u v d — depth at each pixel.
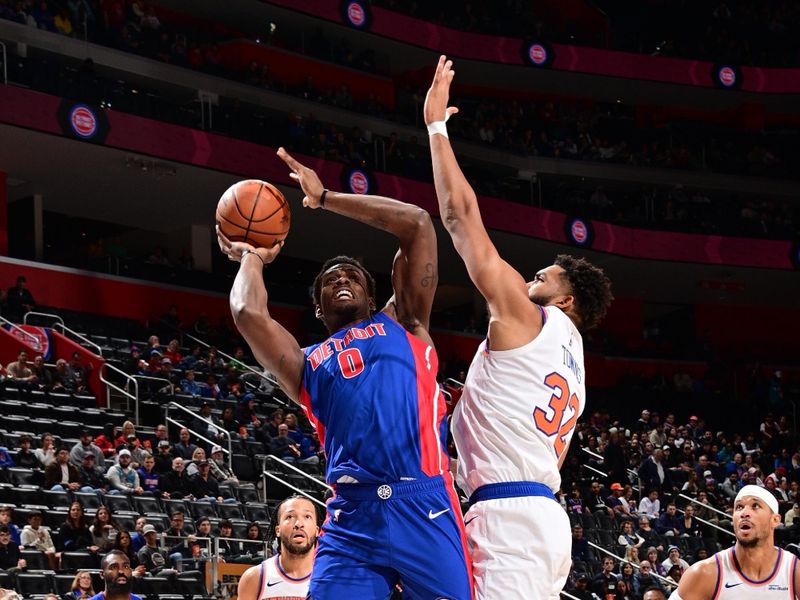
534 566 3.53
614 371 30.52
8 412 15.82
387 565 3.44
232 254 4.02
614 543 17.78
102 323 22.11
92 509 13.13
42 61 21.56
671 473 21.53
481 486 3.66
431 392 3.63
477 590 3.54
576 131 32.19
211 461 15.70
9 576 10.82
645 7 35.25
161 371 19.14
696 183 31.89
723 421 28.12
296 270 30.59
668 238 29.75
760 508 5.45
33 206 24.34
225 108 24.53
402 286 4.04
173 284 24.52
